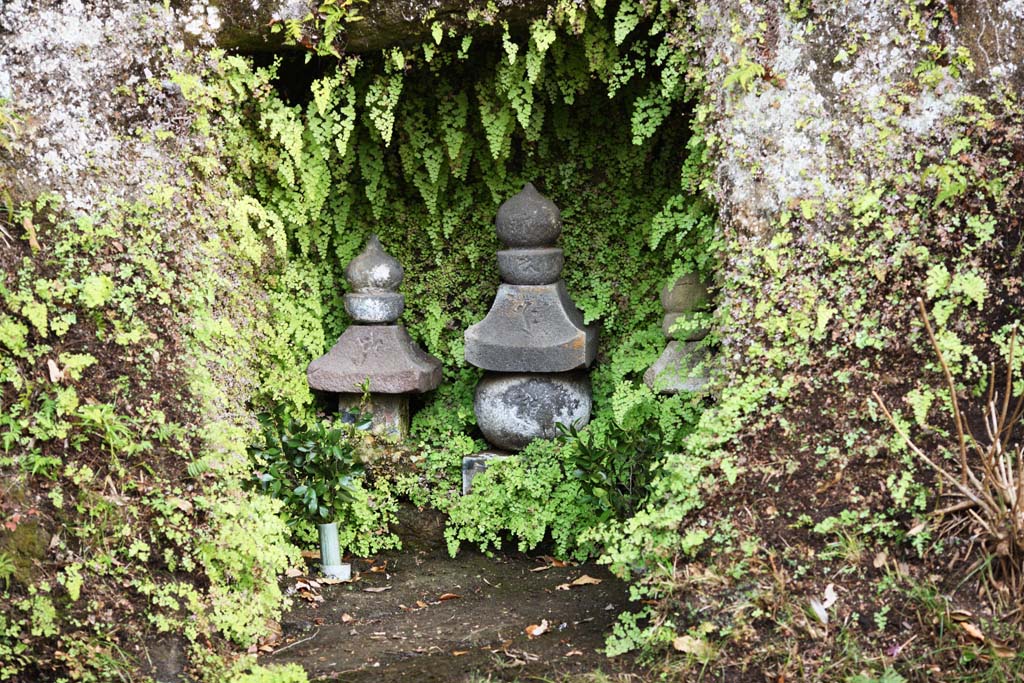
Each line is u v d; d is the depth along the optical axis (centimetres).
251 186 626
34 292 508
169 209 541
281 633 515
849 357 480
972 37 475
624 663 456
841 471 464
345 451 612
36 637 444
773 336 488
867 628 432
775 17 490
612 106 666
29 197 526
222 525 486
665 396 610
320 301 711
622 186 685
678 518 467
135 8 542
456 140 645
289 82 619
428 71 639
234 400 550
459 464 654
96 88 536
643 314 687
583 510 612
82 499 473
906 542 447
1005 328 474
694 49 511
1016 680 399
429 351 730
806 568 448
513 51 547
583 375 675
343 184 673
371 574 611
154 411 504
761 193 495
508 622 526
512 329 645
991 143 476
